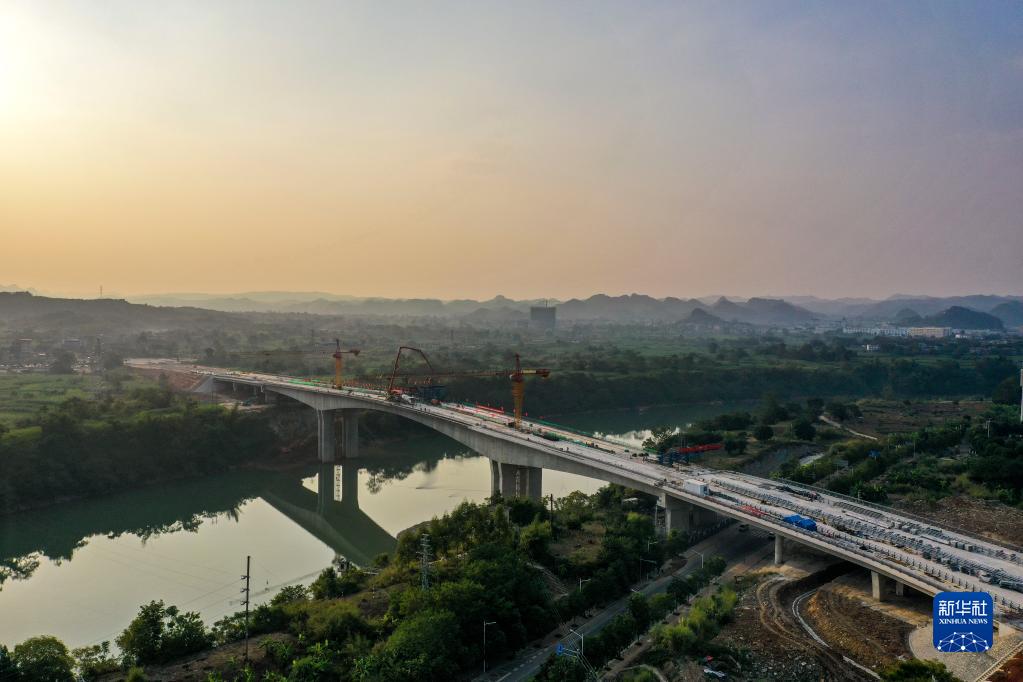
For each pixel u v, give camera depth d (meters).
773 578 131.62
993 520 155.62
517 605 108.94
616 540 135.62
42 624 125.94
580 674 92.94
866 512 149.88
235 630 105.81
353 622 103.94
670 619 114.62
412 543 135.25
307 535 181.62
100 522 193.12
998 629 95.44
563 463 182.50
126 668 94.69
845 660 99.56
